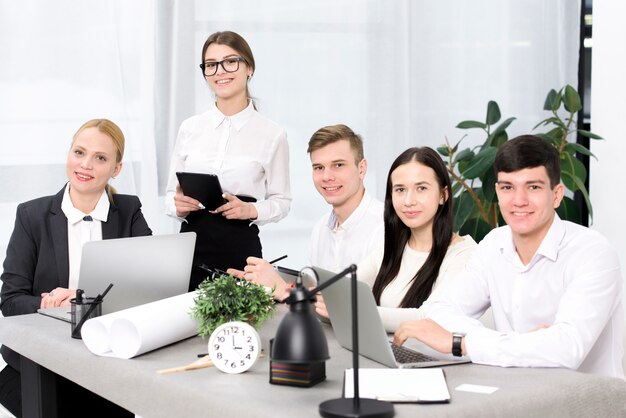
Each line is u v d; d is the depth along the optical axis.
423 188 2.71
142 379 2.06
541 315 2.41
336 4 5.06
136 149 4.63
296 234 5.08
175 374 2.06
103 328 2.28
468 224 4.77
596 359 2.36
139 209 3.34
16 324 2.68
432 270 2.72
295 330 1.75
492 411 1.76
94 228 3.20
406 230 2.82
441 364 2.11
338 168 3.26
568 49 5.57
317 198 5.09
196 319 2.35
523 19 5.44
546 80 5.53
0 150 4.41
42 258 3.13
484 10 5.38
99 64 4.54
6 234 4.45
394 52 5.19
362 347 2.20
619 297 2.31
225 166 3.77
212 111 3.83
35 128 4.46
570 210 4.72
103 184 3.18
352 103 5.14
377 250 3.03
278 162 3.87
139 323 2.22
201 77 4.79
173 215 3.83
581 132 4.59
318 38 5.04
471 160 4.59
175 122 4.73
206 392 1.88
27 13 4.41
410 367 2.08
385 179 5.22
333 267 3.38
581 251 2.32
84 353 2.30
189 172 3.48
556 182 2.32
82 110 4.53
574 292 2.23
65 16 4.47
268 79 4.95
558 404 1.85
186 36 4.73
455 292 2.54
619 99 4.54
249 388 1.91
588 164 5.53
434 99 5.33
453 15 5.32
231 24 4.84
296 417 1.68
